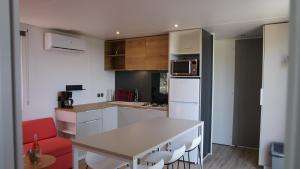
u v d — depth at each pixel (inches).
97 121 179.2
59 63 175.0
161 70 193.5
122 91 220.8
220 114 206.8
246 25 148.9
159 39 185.8
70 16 130.6
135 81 216.1
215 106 208.5
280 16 126.3
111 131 111.0
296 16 17.3
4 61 20.4
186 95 164.1
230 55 200.7
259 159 150.9
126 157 78.7
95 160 100.7
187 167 155.9
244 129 197.9
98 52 208.4
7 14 20.6
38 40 159.5
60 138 156.6
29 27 153.3
